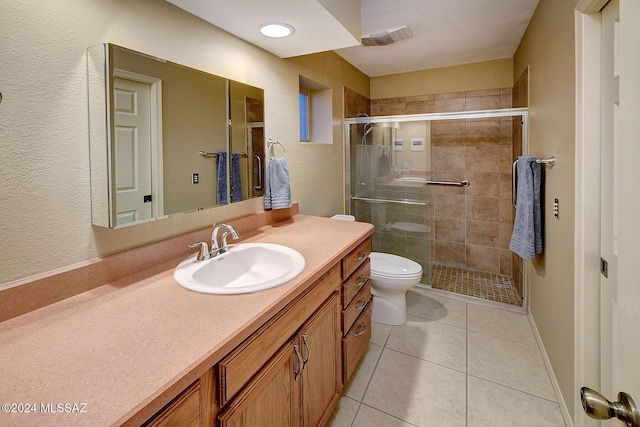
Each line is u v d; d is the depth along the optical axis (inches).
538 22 78.8
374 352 80.3
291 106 85.6
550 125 69.5
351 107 125.6
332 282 56.4
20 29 35.4
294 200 89.6
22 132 36.0
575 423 53.7
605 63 46.8
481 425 58.7
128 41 46.2
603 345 48.9
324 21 59.0
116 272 44.9
